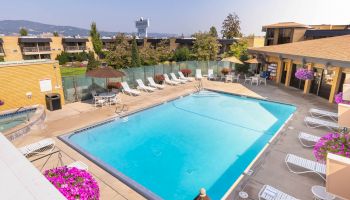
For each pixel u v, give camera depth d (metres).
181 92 20.70
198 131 13.55
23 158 2.09
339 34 28.56
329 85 18.45
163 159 10.53
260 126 14.33
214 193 8.34
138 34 79.62
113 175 8.22
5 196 1.55
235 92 21.03
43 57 64.31
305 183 7.84
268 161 9.20
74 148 10.02
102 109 15.70
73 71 46.28
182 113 16.53
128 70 20.88
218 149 11.44
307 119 13.34
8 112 13.08
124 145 11.77
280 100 18.47
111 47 41.44
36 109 13.99
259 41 43.12
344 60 14.66
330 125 12.38
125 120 14.70
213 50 38.91
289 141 11.05
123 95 19.36
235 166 10.02
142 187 7.60
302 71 17.20
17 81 13.89
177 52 40.38
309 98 19.09
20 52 60.06
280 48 23.12
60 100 15.39
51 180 4.32
